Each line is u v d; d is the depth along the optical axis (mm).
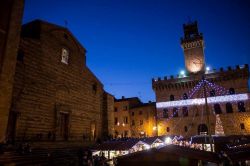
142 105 68500
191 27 61188
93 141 36719
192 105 54031
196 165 9266
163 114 56688
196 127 52281
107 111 45031
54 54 32562
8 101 19859
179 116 54781
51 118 30438
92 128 39812
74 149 30141
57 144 28312
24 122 26219
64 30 35188
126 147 27891
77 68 37562
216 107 52062
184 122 53844
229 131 49156
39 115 28469
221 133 49594
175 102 55906
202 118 52219
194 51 58688
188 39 59469
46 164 21125
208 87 53469
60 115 32438
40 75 29484
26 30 32188
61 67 33656
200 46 58375
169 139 35719
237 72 51125
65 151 27703
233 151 15148
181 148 10484
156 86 58469
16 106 25406
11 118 25047
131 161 9750
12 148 20844
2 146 18547
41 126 28547
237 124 49000
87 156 26344
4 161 17500
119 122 68250
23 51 27484
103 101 45625
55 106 31406
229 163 16312
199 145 36969
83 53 40031
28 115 26891
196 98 53969
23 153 20359
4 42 20453
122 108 69125
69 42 36344
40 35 30406
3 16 20688
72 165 24328
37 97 28547
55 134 30422
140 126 64875
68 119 33688
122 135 66312
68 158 25859
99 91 43625
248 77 50500
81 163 25109
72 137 33906
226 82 52219
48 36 31812
